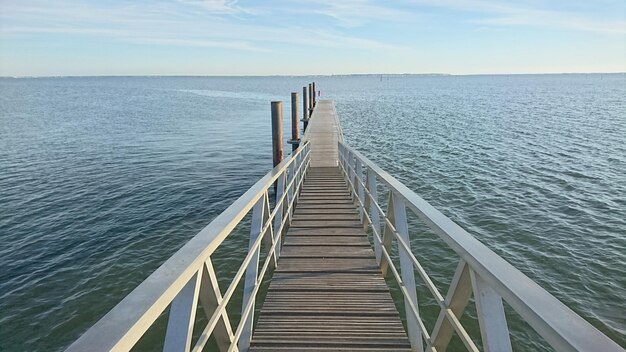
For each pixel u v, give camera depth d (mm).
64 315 5129
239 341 2369
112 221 8539
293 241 4457
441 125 25703
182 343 1181
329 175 8953
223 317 1682
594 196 9906
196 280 1256
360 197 5250
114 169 13961
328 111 23578
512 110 37875
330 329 2602
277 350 2379
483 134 21594
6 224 8359
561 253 6641
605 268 6098
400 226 2461
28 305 5332
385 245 3367
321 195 6914
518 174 12375
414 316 2055
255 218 2615
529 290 890
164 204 9789
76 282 5938
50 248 7133
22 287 5781
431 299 5273
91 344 750
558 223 8023
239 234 7492
